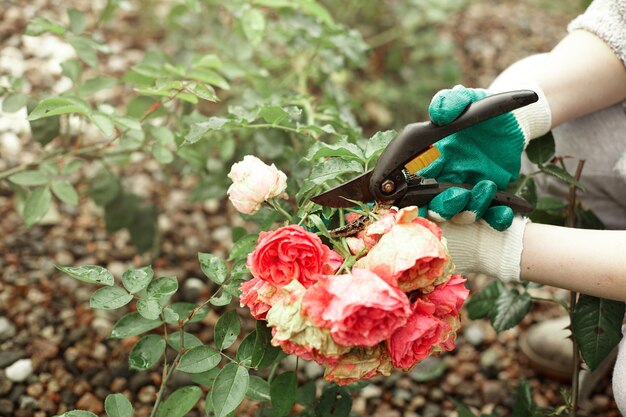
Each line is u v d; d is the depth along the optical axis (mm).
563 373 1584
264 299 914
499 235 1021
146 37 2400
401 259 836
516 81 1131
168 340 1143
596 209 1365
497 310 1385
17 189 1572
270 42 2314
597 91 1137
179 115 1626
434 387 1621
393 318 835
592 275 993
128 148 1562
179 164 1594
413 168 959
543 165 1220
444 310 913
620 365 1113
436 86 2330
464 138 1012
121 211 1645
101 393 1505
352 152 1087
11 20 2314
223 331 1088
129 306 1685
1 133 2008
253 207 1025
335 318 818
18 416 1439
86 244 1822
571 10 2873
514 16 2865
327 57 1693
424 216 997
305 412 1253
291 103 1473
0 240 1777
